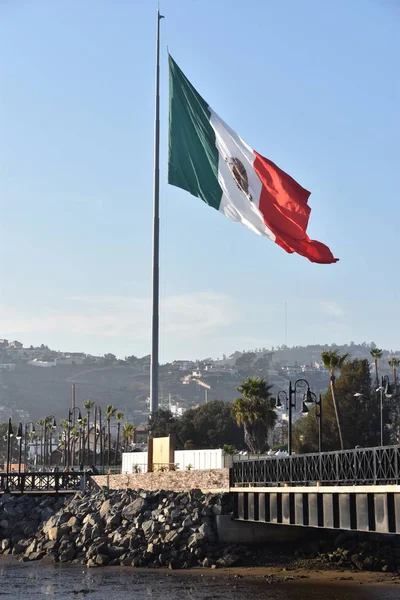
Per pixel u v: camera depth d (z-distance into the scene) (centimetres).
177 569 8200
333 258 7925
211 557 8269
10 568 8912
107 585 7588
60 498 11881
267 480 7956
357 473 6297
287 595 6656
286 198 7919
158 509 9369
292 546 8425
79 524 10069
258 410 17088
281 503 7412
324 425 18588
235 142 8250
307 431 18975
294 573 7531
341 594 6600
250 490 8062
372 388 19925
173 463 11450
